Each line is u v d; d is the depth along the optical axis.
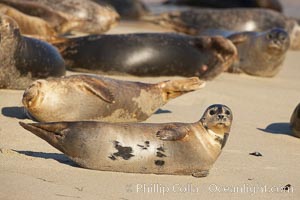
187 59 48.47
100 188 25.02
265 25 75.50
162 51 47.72
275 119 39.97
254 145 33.62
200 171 27.44
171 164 27.11
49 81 33.12
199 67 49.03
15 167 26.41
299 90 50.44
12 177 24.97
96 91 33.38
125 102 34.25
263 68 54.62
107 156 26.78
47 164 27.20
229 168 29.19
